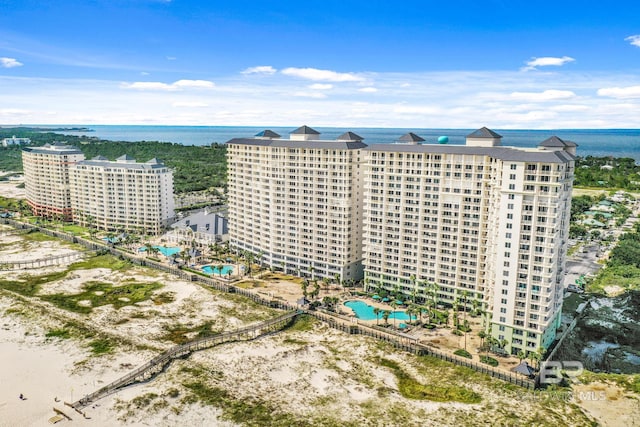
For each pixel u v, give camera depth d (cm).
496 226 18662
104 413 15000
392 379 17162
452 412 15150
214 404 15512
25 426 14400
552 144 18775
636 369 18525
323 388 16575
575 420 14638
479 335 18675
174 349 18750
